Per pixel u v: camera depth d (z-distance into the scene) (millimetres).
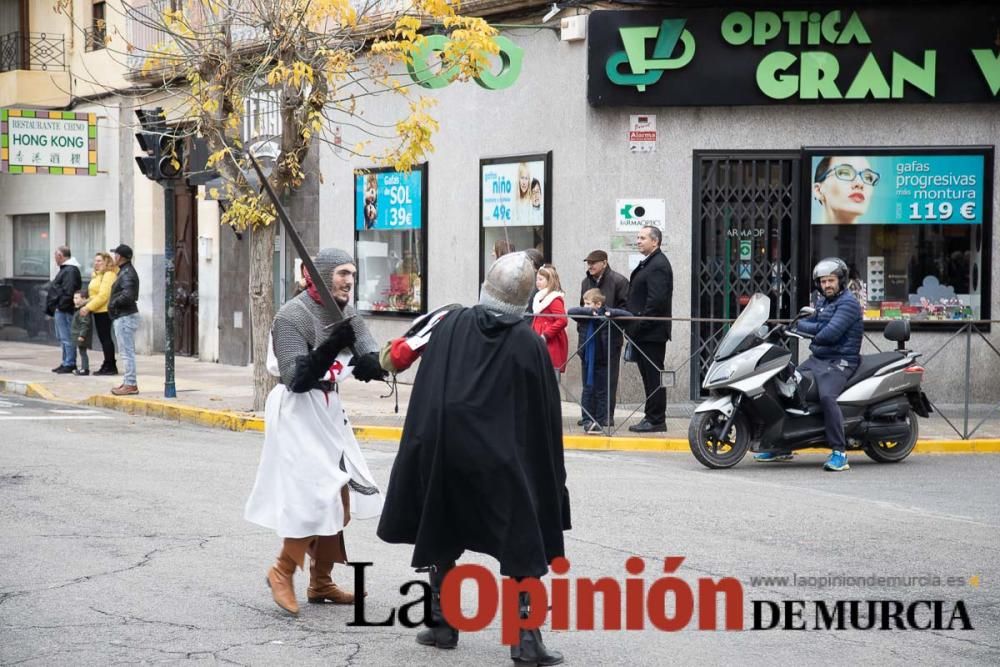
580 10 15344
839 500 9867
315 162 19641
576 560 7684
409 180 17938
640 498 9758
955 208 15227
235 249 20938
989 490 10508
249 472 10875
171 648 5898
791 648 6082
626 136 15320
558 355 13383
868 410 11695
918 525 8883
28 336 27219
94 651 5836
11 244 27797
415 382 5773
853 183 15227
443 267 17516
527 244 16250
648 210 15328
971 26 14953
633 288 13617
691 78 15117
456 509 5641
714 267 15398
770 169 15328
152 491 9836
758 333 11430
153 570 7355
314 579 6703
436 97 17484
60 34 25172
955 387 15023
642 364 13438
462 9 16625
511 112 16406
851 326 11492
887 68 15016
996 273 15234
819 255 15312
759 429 11445
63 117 22984
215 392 16984
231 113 14578
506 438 5520
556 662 5711
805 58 15008
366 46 17844
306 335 6402
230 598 6785
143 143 15680
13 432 13453
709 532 8516
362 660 5762
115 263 18547
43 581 7086
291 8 14086
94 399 16672
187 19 15867
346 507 6543
